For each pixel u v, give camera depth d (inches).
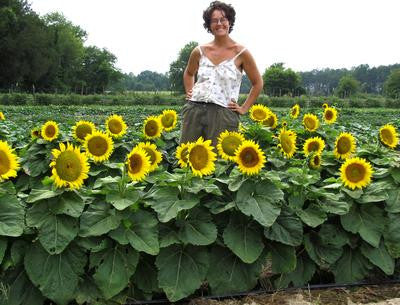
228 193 170.7
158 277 153.9
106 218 151.7
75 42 3508.9
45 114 1220.5
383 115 1450.5
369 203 179.8
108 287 146.9
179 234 156.3
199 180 167.2
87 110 1512.1
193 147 161.8
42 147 262.4
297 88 3917.3
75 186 148.3
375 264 173.2
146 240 151.7
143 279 159.6
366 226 174.4
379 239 172.7
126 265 151.0
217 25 236.5
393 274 183.8
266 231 161.9
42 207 148.4
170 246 158.9
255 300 159.6
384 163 208.8
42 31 2849.4
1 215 143.7
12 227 141.9
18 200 152.0
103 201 157.8
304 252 176.1
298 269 173.5
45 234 142.8
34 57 2753.4
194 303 156.3
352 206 179.0
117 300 151.4
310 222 165.9
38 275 144.0
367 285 176.1
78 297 148.6
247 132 272.1
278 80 3860.7
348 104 2130.9
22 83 2952.8
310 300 161.8
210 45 244.7
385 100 2220.7
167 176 166.4
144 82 6382.9
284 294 165.3
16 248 145.9
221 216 169.3
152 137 275.3
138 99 2132.1
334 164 227.6
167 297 152.7
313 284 178.9
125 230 152.6
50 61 2874.0
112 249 152.8
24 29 2751.0
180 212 161.3
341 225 179.5
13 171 152.5
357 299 165.2
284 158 234.4
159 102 2149.4
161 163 277.4
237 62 240.1
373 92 5748.0
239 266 163.9
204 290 170.1
